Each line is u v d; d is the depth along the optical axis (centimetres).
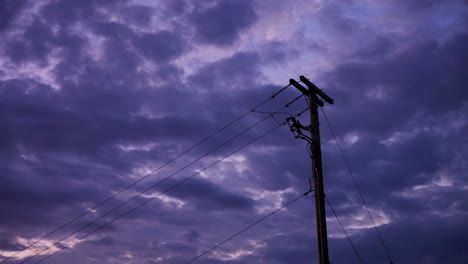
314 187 1956
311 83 2167
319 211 1894
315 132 2066
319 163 2005
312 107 2130
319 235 1856
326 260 1802
